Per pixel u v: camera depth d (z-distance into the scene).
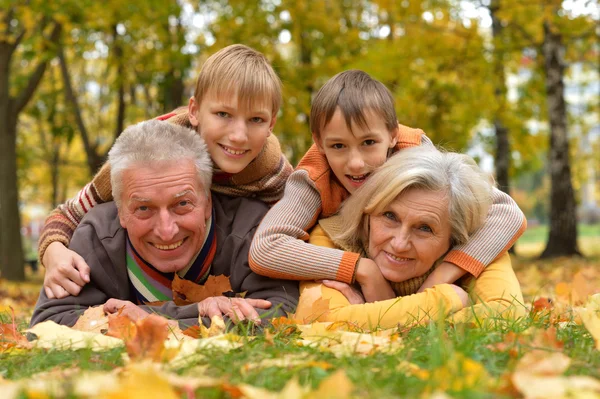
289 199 3.78
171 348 2.40
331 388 1.70
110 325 3.01
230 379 2.10
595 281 8.62
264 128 3.77
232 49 3.81
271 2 13.32
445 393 1.73
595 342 2.53
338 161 3.84
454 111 13.63
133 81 14.89
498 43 13.62
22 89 15.02
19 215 14.14
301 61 14.59
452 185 3.50
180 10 13.30
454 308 3.36
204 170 3.51
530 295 6.54
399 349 2.43
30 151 21.72
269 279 3.66
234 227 3.78
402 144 3.99
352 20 14.81
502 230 3.71
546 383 1.81
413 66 12.38
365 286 3.57
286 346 2.62
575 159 28.08
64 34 13.55
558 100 15.48
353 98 3.73
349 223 3.70
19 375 2.31
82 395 1.78
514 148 18.53
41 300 3.59
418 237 3.53
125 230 3.69
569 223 15.89
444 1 12.61
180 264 3.56
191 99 3.91
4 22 13.59
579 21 12.85
